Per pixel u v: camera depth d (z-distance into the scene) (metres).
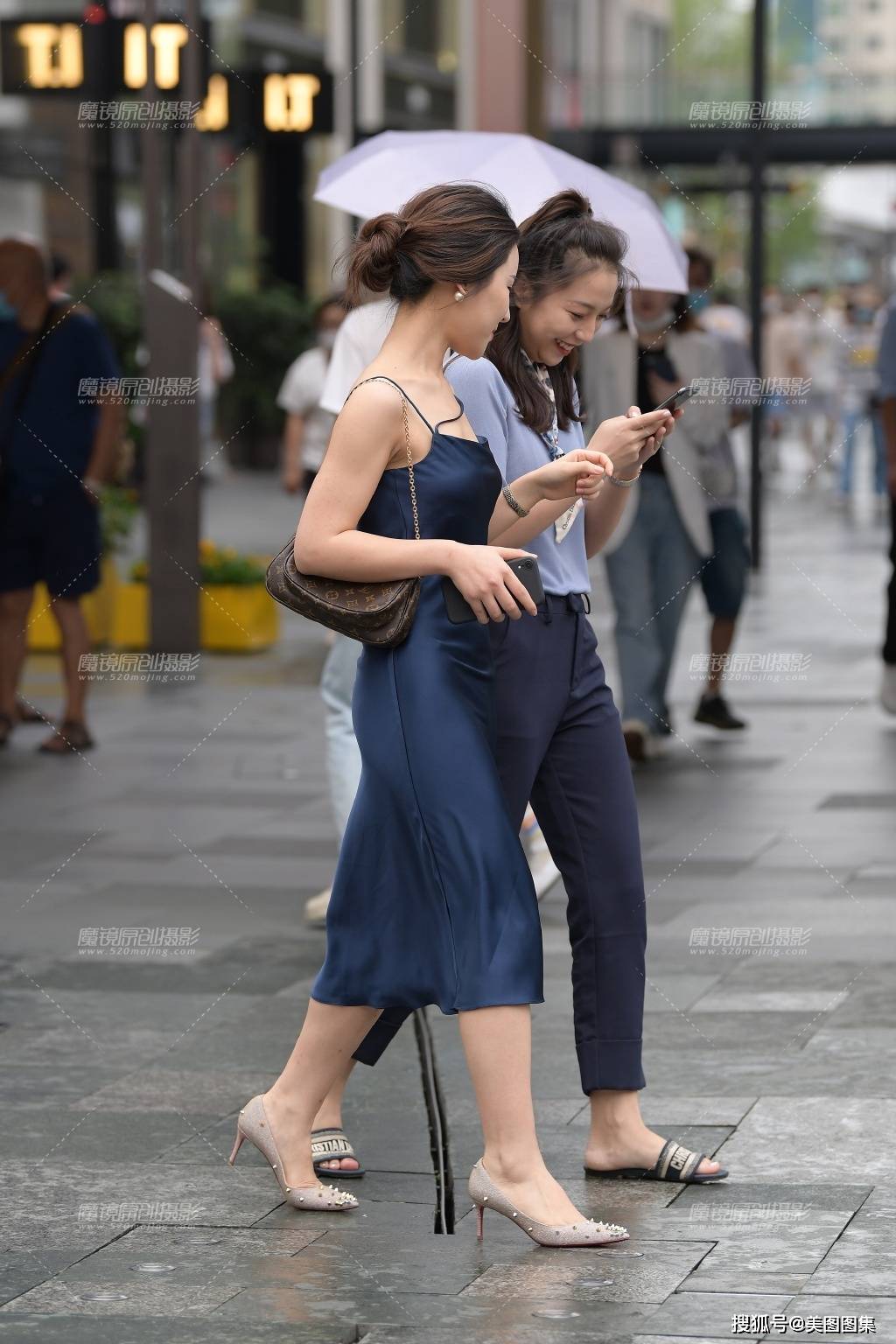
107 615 23.20
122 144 42.59
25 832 13.62
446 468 6.74
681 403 7.27
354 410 6.67
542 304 7.34
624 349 15.10
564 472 6.93
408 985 6.86
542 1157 7.45
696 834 13.30
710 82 59.06
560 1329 5.96
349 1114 8.11
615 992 7.41
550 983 10.00
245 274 49.22
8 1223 6.93
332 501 6.67
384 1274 6.45
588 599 7.50
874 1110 8.04
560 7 57.84
